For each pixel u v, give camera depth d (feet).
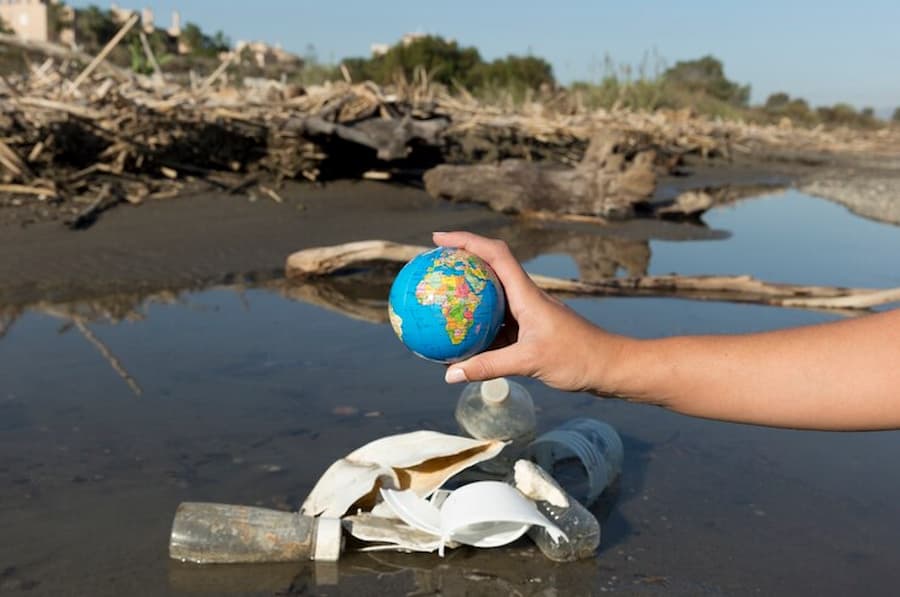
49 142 8.71
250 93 12.17
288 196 9.81
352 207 9.70
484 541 2.78
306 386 4.34
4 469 3.28
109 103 9.63
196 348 4.92
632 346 1.70
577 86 24.70
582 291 6.76
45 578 2.58
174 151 10.02
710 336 1.70
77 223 7.52
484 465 3.25
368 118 11.30
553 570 2.73
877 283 7.82
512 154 14.85
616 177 10.62
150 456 3.45
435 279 2.01
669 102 26.40
